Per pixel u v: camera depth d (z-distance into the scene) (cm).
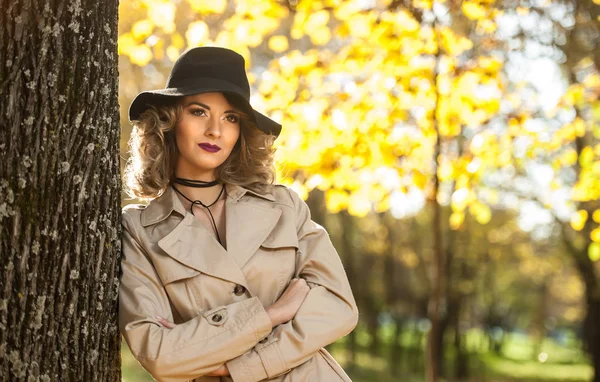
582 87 642
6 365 234
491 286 2977
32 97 238
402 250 2647
